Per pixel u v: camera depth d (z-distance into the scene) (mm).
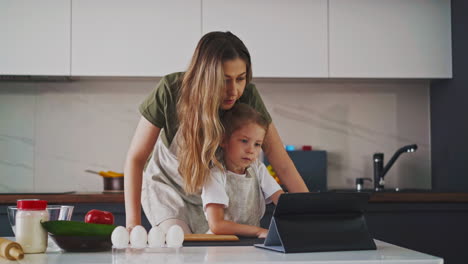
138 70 3395
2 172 3639
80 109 3695
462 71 3438
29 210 1292
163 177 2062
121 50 3387
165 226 1938
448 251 3141
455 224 3150
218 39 1753
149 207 2043
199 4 3426
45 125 3678
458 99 3490
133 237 1321
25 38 3340
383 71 3520
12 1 3334
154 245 1345
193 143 1752
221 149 1829
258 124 1786
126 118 3711
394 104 3867
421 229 3131
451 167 3598
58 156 3674
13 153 3654
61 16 3361
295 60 3473
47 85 3686
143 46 3398
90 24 3375
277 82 3809
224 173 1768
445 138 3668
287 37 3471
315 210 1312
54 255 1244
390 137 3854
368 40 3514
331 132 3826
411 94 3881
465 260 3145
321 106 3828
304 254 1220
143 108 1936
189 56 3410
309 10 3484
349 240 1310
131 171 1901
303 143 3812
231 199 1775
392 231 3113
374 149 3840
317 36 3486
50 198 3006
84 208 3012
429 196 3127
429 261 1136
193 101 1749
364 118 3846
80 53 3365
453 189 3576
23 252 1208
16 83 3672
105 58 3377
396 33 3533
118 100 3711
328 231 1302
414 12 3547
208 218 1699
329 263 1102
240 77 1774
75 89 3695
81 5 3371
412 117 3873
